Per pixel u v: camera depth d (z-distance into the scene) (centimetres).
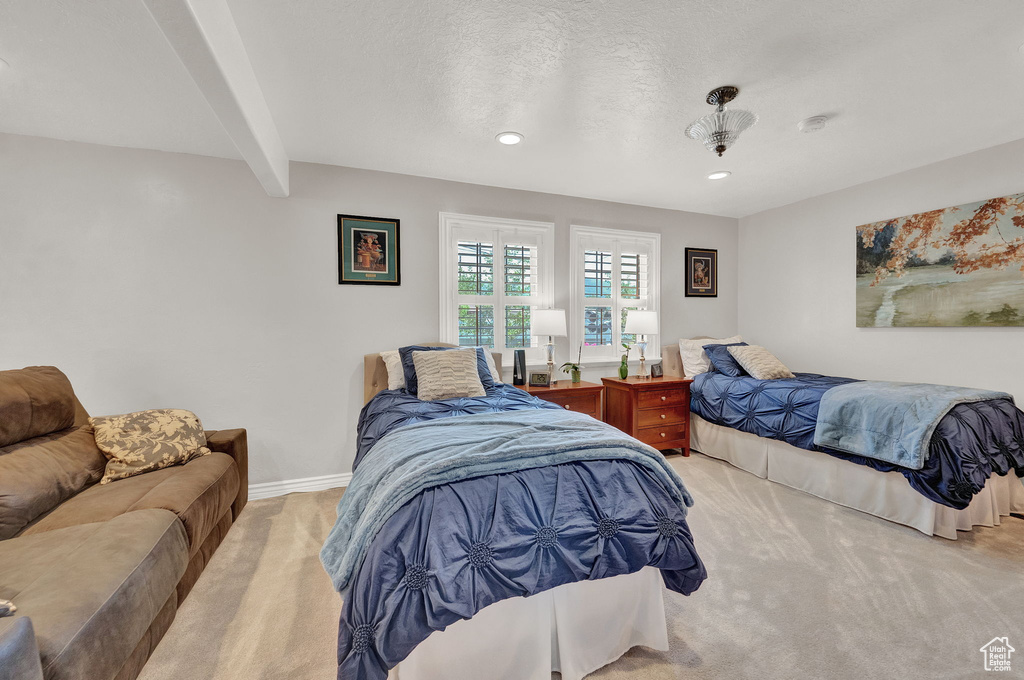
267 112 232
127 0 152
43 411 187
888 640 153
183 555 162
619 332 416
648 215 427
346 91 216
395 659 110
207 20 140
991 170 290
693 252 449
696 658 146
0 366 246
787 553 213
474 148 285
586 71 202
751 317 461
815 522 247
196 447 229
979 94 224
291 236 300
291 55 187
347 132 261
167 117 234
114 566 126
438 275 342
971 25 172
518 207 371
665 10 163
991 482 238
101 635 110
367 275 319
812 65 199
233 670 143
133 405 269
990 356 294
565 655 135
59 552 133
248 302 291
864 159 311
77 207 258
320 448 309
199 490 191
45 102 218
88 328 260
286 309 300
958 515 229
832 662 144
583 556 131
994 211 288
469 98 224
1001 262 285
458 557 119
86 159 261
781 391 312
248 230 291
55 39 172
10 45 174
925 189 323
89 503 170
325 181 309
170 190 275
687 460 367
